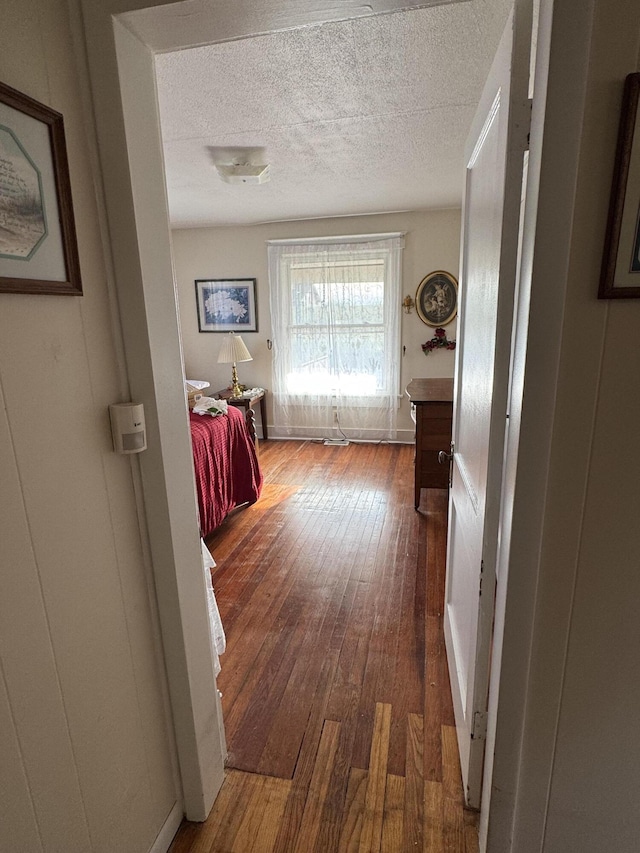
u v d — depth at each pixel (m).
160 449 1.04
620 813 1.07
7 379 0.73
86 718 0.93
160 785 1.21
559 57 0.73
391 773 1.42
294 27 0.91
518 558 0.95
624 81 0.72
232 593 2.36
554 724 1.04
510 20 0.86
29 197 0.73
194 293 5.04
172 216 4.25
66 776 0.88
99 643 0.96
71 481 0.87
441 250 4.38
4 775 0.75
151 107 0.97
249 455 3.31
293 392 5.02
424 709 1.64
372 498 3.52
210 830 1.29
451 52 1.67
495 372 0.99
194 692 1.23
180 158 2.75
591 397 0.85
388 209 4.22
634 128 0.72
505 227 0.92
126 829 1.07
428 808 1.32
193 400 3.30
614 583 0.94
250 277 4.86
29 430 0.77
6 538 0.74
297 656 1.91
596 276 0.80
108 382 0.97
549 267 0.81
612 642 0.97
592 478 0.89
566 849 1.12
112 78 0.86
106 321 0.95
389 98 2.03
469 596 1.36
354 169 3.01
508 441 1.00
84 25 0.85
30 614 0.79
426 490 3.64
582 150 0.76
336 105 2.08
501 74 0.94
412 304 4.57
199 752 1.26
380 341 4.69
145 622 1.12
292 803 1.35
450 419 3.10
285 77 1.82
